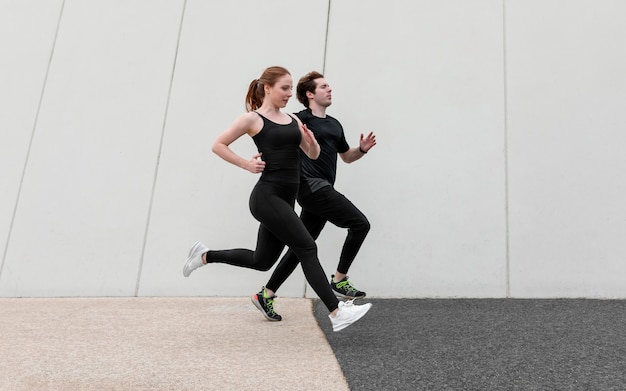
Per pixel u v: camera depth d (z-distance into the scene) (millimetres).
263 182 2281
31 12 4410
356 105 3900
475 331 2451
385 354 2090
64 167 3975
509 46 3896
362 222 2613
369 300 3375
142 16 4316
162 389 1729
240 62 4133
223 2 4281
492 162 3680
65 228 3832
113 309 3172
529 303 3166
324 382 1757
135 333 2545
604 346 2146
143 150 3984
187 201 3852
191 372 1899
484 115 3777
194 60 4164
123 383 1796
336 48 4055
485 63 3887
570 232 3482
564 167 3600
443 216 3625
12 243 3814
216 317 2900
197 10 4281
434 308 3057
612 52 3770
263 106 2404
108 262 3750
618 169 3539
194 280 3689
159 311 3094
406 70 3943
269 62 4102
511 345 2189
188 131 4008
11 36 4352
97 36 4289
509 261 3488
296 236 2188
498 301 3268
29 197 3916
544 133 3682
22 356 2148
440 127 3797
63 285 3709
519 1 3982
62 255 3777
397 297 3504
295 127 2383
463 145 3742
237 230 3777
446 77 3896
